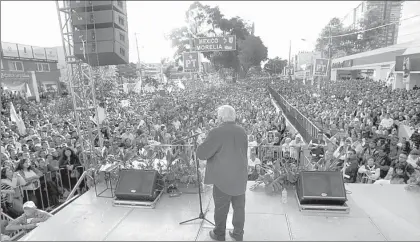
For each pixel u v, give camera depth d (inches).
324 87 1058.7
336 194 140.2
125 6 176.2
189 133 381.7
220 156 115.0
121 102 847.7
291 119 633.6
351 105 638.5
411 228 124.6
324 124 503.2
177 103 799.1
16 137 446.9
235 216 118.3
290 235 120.6
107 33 162.6
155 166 178.5
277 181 162.7
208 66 1428.4
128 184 152.4
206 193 165.8
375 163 277.1
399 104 535.8
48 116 721.6
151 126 521.3
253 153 284.4
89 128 233.0
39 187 263.9
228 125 117.9
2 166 236.8
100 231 124.3
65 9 200.2
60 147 316.5
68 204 160.6
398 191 165.5
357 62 1108.5
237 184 114.2
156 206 149.9
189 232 124.0
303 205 142.1
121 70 1536.7
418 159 257.3
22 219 178.7
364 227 126.0
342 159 272.4
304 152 256.7
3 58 1191.6
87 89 284.0
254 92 1077.8
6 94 876.0
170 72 1510.8
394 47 833.5
